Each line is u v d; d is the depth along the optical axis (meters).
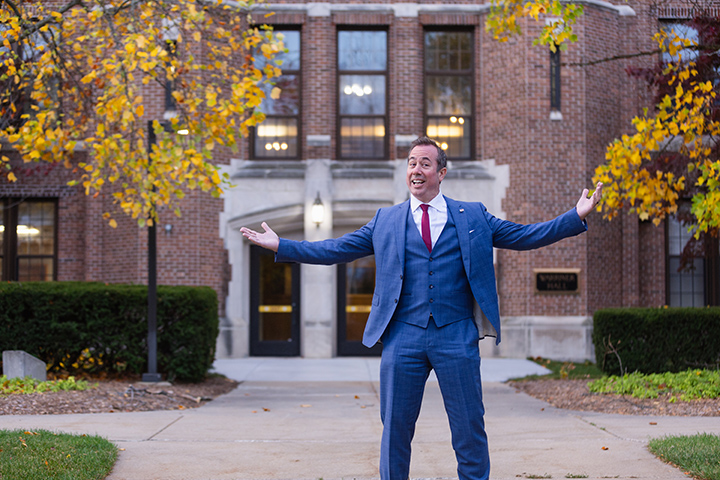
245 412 8.50
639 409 8.36
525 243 3.87
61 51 10.58
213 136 9.34
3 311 10.18
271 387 11.45
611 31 15.74
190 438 6.57
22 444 5.51
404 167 15.66
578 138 15.25
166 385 10.15
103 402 8.53
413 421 3.79
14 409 7.75
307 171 15.58
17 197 15.60
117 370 10.88
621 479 5.02
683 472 5.16
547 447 6.12
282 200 15.62
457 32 16.20
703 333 10.34
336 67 16.09
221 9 10.63
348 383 11.99
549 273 15.07
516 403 9.39
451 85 16.12
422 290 3.78
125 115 8.88
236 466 5.47
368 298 16.05
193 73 14.30
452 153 16.05
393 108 15.89
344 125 16.11
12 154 15.41
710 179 7.80
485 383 11.88
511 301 15.26
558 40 8.71
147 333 10.62
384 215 4.03
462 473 3.74
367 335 3.87
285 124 16.05
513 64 15.47
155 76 9.13
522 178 15.26
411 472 5.31
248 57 9.77
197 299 10.79
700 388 9.05
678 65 9.16
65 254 15.54
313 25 15.85
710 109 8.72
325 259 3.94
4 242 15.79
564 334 14.91
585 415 8.14
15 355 9.36
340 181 15.68
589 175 15.32
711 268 16.05
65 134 9.64
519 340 15.02
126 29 9.37
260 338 15.93
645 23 15.85
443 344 3.72
